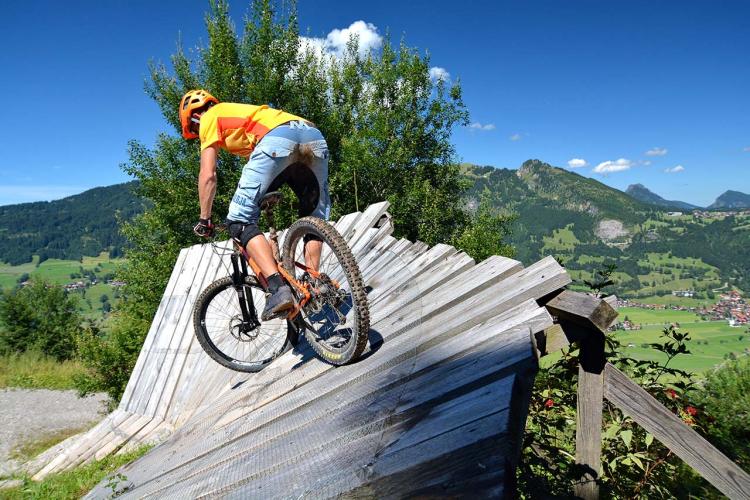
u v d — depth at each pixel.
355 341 2.59
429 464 1.13
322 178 3.21
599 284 3.50
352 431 1.79
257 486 1.81
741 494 2.42
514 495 0.91
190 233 19.81
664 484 3.55
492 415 1.15
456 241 21.61
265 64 19.20
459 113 21.62
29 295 28.02
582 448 2.70
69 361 26.52
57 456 5.86
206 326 3.99
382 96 22.16
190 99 3.25
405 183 21.42
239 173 18.69
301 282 3.04
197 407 4.83
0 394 20.69
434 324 2.57
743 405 5.37
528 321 1.96
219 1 18.75
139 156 19.33
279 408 2.72
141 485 3.09
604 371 2.63
